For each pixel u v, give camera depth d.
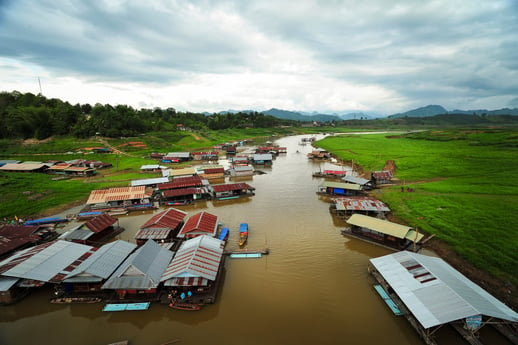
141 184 93.19
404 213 64.25
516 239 47.00
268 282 42.00
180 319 34.88
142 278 37.78
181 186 87.94
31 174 106.75
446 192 75.19
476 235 50.12
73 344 31.72
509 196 68.06
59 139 173.38
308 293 39.50
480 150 132.12
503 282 38.97
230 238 56.19
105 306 36.78
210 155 155.12
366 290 39.94
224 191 82.31
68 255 43.84
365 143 192.50
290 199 81.00
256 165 134.62
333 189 83.81
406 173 101.62
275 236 57.00
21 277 37.69
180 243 53.50
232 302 37.75
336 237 56.28
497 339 30.73
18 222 64.88
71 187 91.00
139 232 53.66
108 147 165.75
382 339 31.42
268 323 34.09
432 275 36.03
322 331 32.72
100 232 57.38
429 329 31.56
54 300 37.94
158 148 175.50
